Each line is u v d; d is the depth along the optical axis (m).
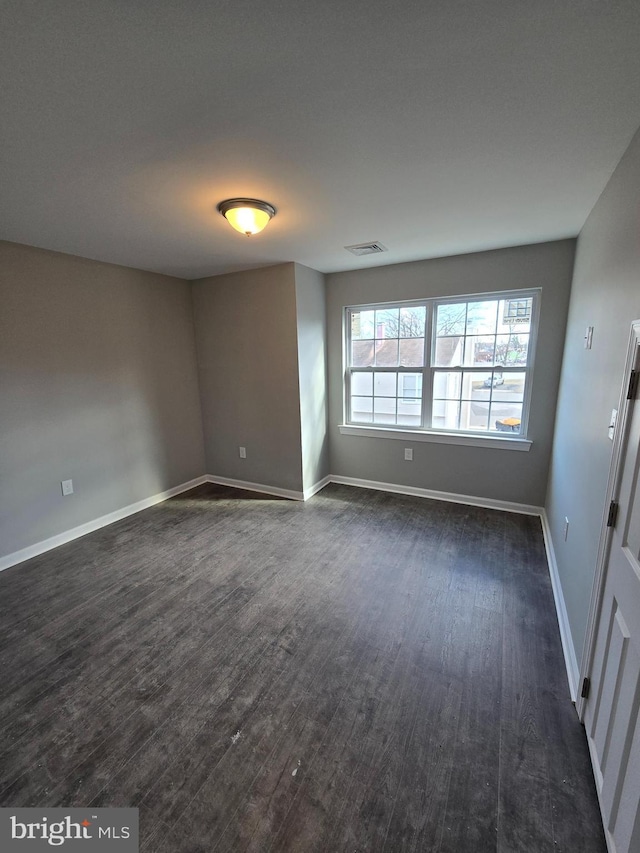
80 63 1.06
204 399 4.28
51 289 2.90
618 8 0.92
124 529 3.30
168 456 3.98
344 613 2.19
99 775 1.37
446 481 3.72
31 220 2.23
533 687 1.70
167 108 1.27
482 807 1.26
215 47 1.02
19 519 2.79
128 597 2.37
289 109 1.29
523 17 0.95
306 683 1.74
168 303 3.86
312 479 4.00
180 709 1.62
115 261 3.24
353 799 1.29
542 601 2.27
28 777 1.37
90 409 3.23
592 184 1.88
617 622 1.22
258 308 3.70
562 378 2.92
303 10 0.92
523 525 3.19
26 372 2.79
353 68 1.11
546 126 1.41
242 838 1.19
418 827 1.21
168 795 1.31
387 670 1.80
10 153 1.51
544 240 2.90
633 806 0.98
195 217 2.23
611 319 1.63
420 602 2.27
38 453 2.88
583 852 1.14
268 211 2.10
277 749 1.45
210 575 2.59
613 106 1.29
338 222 2.38
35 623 2.15
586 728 1.47
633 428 1.20
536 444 3.26
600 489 1.57
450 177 1.81
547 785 1.31
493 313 3.33
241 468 4.21
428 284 3.42
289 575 2.57
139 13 0.92
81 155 1.54
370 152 1.58
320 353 3.94
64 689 1.73
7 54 1.01
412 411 3.82
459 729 1.52
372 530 3.18
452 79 1.17
